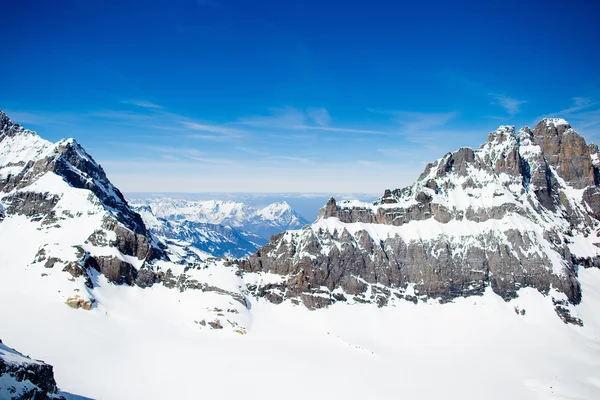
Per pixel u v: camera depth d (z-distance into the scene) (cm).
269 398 17962
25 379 12531
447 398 18588
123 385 18075
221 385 18712
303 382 19325
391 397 18462
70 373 18488
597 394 18975
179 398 17512
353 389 18950
